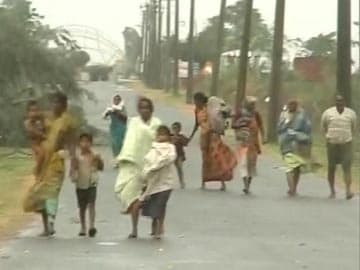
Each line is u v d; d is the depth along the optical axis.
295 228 18.52
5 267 13.77
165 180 16.78
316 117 46.62
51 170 16.86
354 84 44.47
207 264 14.31
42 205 16.89
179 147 25.39
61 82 39.28
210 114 25.20
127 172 16.83
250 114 25.06
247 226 18.66
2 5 41.28
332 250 15.97
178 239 16.83
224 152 25.12
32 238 16.69
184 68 119.38
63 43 41.38
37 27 40.84
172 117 62.06
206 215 20.12
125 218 19.25
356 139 32.84
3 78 37.12
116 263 14.23
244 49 51.91
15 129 35.72
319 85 53.22
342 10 32.88
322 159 33.09
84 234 17.02
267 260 14.80
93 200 17.02
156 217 16.78
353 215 20.64
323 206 22.14
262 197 23.64
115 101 30.44
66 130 16.88
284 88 55.88
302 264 14.49
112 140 30.14
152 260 14.58
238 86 52.00
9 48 37.44
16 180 26.41
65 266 13.90
